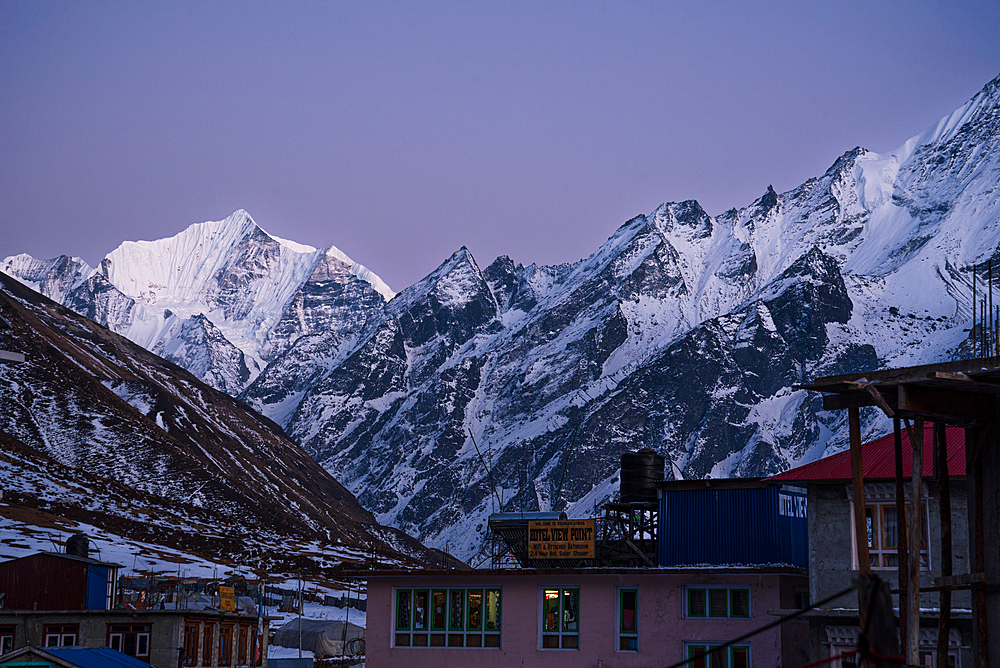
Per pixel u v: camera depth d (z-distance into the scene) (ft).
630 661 135.74
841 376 72.02
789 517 142.61
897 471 73.00
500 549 165.99
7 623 157.38
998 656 67.82
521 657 141.38
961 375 66.08
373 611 150.00
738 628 131.75
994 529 68.85
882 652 42.93
